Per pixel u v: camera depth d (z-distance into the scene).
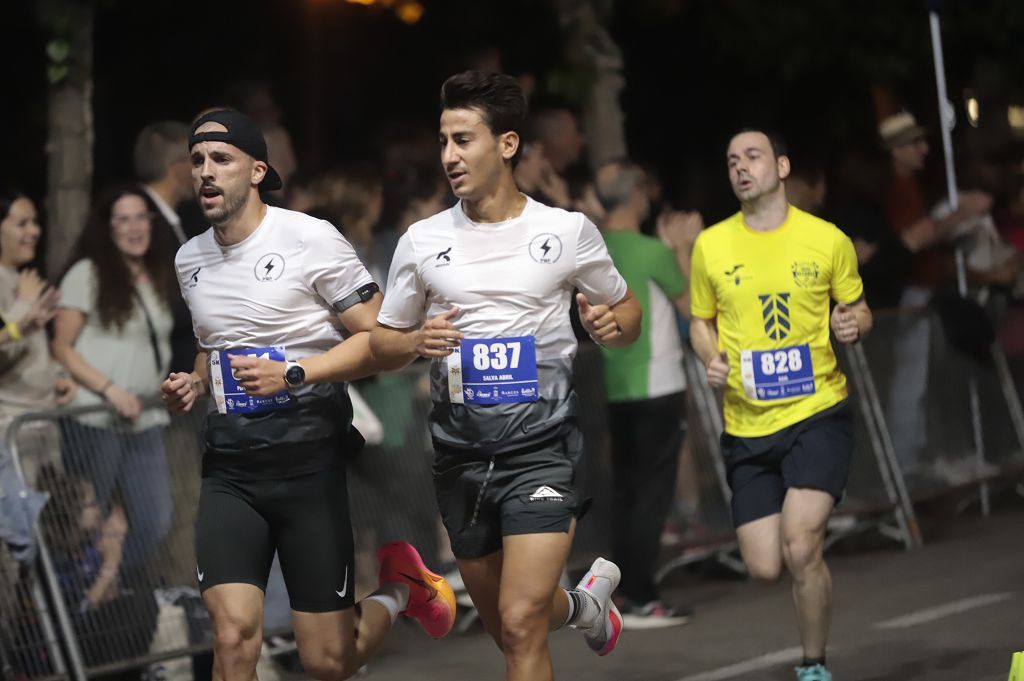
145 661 16.56
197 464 16.98
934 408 23.31
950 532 23.16
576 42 24.48
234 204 11.85
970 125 28.30
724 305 14.89
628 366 18.45
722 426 20.84
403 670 17.02
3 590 16.02
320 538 12.08
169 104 30.42
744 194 14.78
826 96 30.69
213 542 11.88
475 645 18.03
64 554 16.28
